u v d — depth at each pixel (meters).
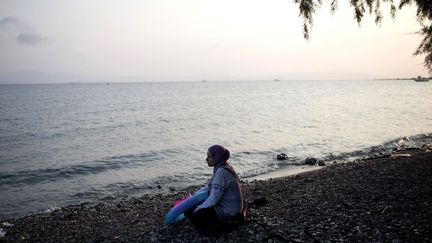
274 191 11.20
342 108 63.78
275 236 6.57
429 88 181.12
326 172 14.18
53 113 64.31
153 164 22.75
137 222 9.33
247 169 20.28
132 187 17.61
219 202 6.66
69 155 26.09
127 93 166.50
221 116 53.97
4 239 9.14
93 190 17.28
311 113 55.41
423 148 21.33
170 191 16.67
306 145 27.59
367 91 149.75
